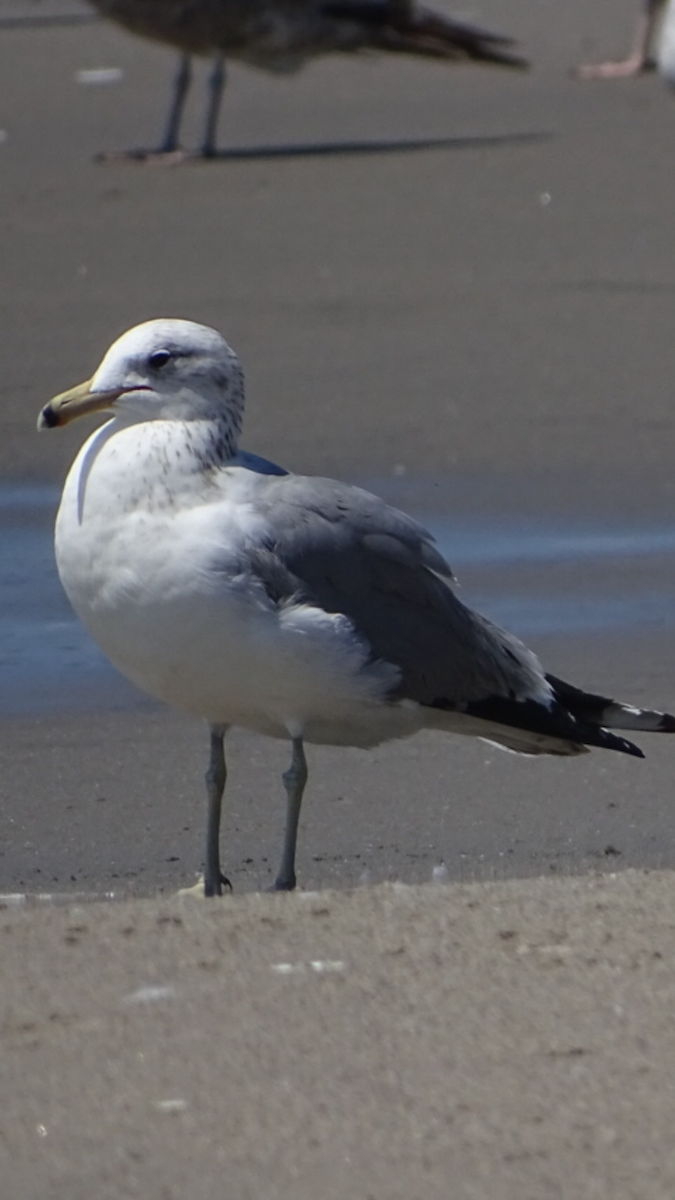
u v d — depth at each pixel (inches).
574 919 357.7
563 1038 308.3
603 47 1446.9
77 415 421.4
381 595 416.8
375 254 940.0
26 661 555.5
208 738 508.1
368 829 453.4
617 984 327.3
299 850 441.4
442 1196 266.7
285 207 1026.7
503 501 673.0
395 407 753.6
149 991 327.0
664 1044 306.3
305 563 407.8
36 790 476.1
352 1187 269.0
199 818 462.0
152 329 422.9
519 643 446.6
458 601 433.1
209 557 398.9
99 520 406.3
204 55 1156.5
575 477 692.7
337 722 423.5
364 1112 287.1
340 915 362.6
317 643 403.5
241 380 424.2
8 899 409.1
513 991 325.1
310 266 924.6
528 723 435.2
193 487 409.4
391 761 495.5
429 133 1187.3
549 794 474.3
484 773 488.1
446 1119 285.1
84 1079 297.6
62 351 809.5
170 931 355.3
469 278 903.7
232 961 339.0
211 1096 292.0
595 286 888.3
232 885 420.5
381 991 325.4
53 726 513.3
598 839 445.7
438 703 426.3
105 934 354.0
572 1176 270.8
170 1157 276.7
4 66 1421.0
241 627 400.5
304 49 1205.7
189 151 1149.7
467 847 441.7
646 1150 277.0
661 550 633.0
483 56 1270.9
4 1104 291.0
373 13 1234.6
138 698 533.0
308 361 799.7
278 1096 291.7
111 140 1195.9
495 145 1140.5
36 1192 269.6
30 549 630.5
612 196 1027.3
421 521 653.9
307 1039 308.7
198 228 989.8
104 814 463.8
